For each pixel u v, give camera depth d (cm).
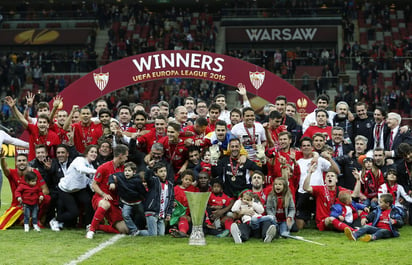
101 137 996
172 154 1000
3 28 3794
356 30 3728
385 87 3058
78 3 4078
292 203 916
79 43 3700
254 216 886
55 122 1112
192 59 1398
